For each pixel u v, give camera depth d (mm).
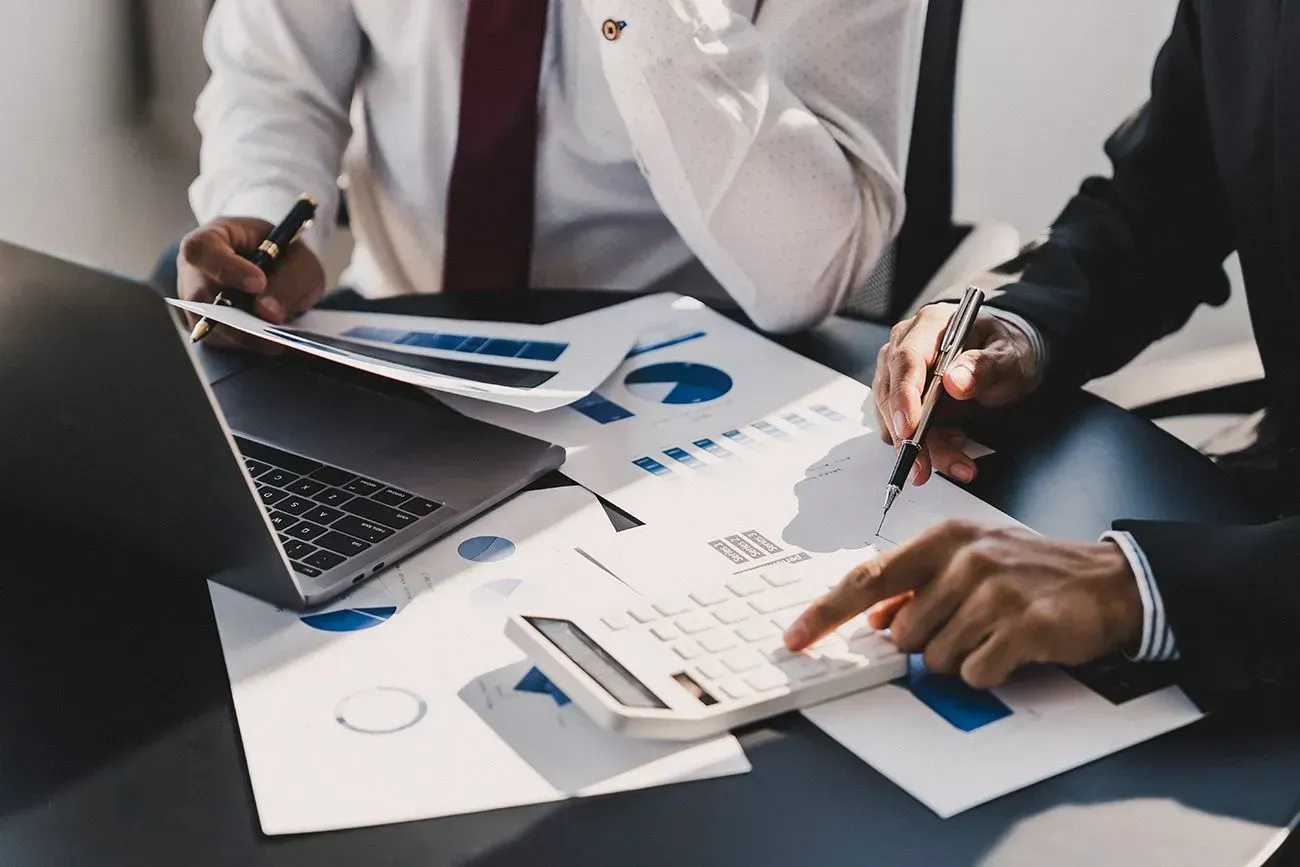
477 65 1246
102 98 2027
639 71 1067
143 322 540
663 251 1355
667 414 907
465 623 666
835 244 1092
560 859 516
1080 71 1955
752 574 692
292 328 964
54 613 675
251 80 1294
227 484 608
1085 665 648
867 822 539
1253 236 1067
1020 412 922
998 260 1353
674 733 576
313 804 539
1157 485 818
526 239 1327
